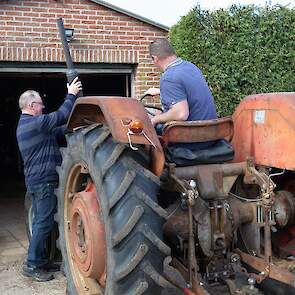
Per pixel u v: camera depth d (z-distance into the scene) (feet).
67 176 11.52
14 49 23.27
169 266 10.08
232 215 10.32
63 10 24.11
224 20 23.25
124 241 8.95
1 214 27.07
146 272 8.87
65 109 15.11
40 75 29.35
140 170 9.32
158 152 9.31
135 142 9.05
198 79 11.39
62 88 42.98
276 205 10.64
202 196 10.11
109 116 9.25
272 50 23.49
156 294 9.09
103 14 24.82
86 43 24.61
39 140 15.15
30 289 14.58
